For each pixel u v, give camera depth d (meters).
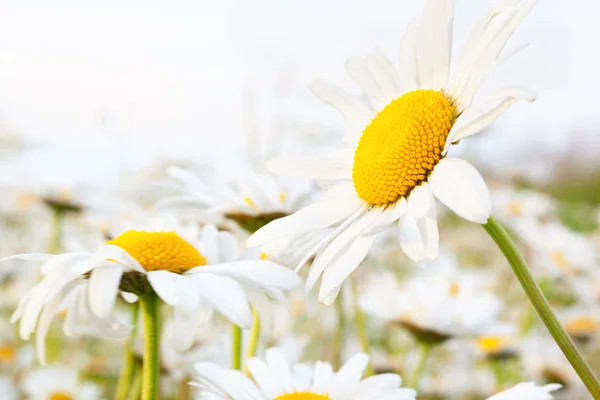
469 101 0.19
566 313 0.42
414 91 0.20
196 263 0.20
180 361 0.29
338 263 0.19
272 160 0.22
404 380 0.33
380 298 0.31
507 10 0.19
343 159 0.22
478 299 0.31
